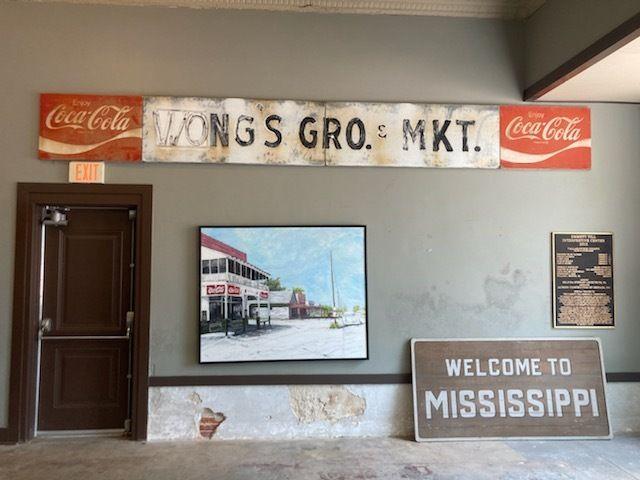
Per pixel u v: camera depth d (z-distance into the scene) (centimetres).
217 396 450
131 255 469
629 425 468
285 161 465
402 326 468
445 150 477
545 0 453
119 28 463
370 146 471
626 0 352
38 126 453
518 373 462
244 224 462
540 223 482
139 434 443
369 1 474
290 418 453
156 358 450
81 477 367
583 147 486
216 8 470
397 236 473
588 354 470
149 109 459
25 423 440
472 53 486
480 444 435
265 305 456
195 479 364
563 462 394
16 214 449
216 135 462
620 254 484
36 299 454
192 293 456
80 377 462
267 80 470
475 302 475
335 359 457
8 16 456
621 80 437
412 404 461
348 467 385
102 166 455
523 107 485
